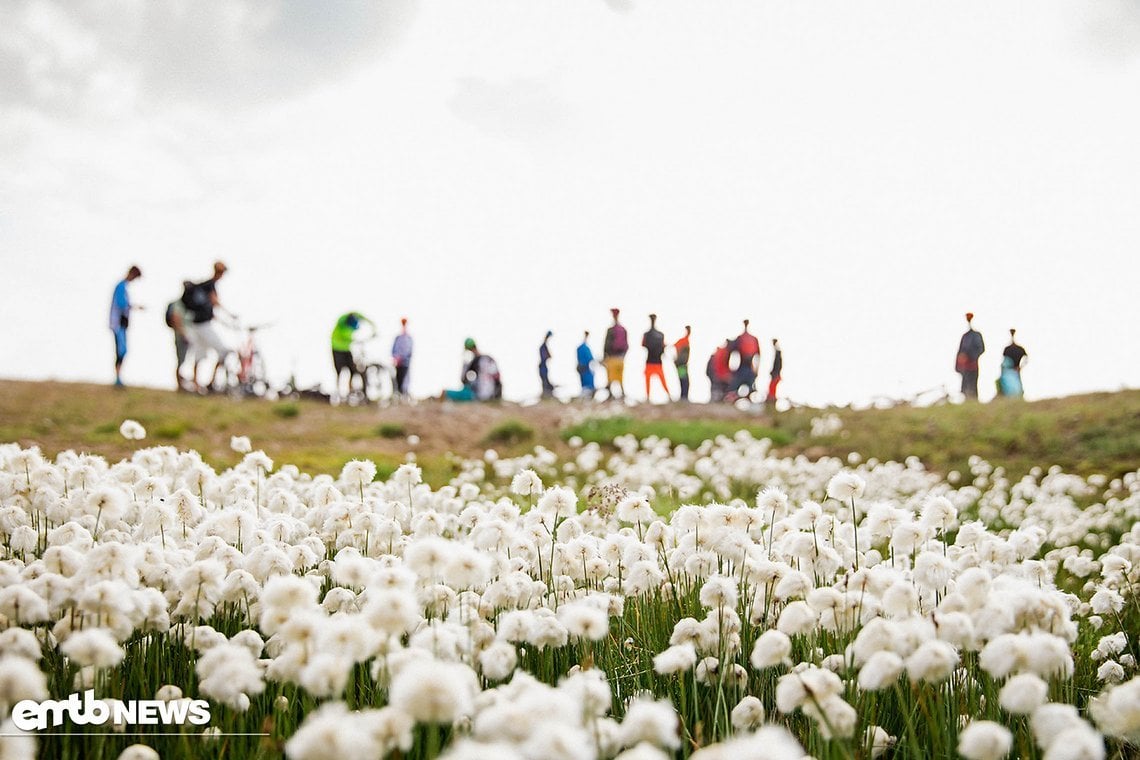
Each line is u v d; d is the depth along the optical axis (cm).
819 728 300
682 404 2416
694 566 458
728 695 372
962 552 454
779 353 2455
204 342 1981
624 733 237
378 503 589
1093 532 1010
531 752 199
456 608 397
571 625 312
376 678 313
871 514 434
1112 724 275
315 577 430
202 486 613
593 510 655
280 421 1788
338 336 2256
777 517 520
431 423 1948
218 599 379
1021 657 275
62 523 514
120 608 326
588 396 2488
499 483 1366
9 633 302
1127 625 545
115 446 1320
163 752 329
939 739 327
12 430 1359
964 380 2255
